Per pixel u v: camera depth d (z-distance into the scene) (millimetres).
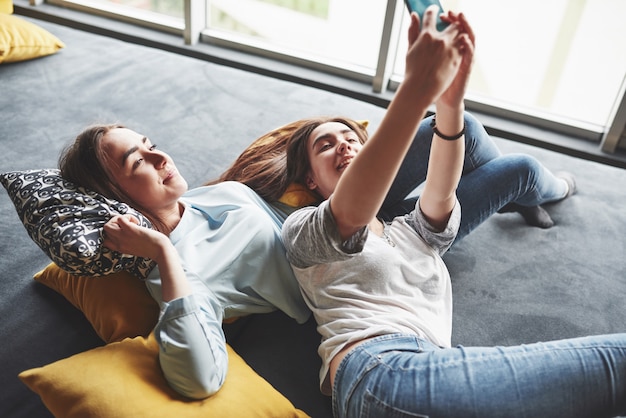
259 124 2119
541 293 1501
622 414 973
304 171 1349
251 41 2980
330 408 1144
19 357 1181
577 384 947
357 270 1133
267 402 1046
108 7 3145
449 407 938
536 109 2641
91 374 994
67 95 2219
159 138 1994
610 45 2539
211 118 2143
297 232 1087
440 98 1066
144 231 1067
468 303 1456
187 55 2979
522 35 2627
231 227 1232
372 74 2789
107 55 2562
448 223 1234
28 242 1493
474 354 993
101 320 1182
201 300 1084
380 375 995
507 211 1777
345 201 939
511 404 936
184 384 993
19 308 1292
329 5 2846
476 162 1518
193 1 2857
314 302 1177
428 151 1484
